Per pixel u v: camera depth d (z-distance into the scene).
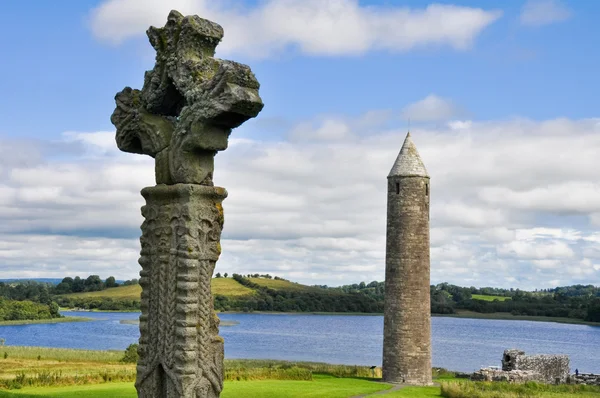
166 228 12.41
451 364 89.81
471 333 175.00
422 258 48.28
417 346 47.31
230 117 11.98
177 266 12.09
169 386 12.08
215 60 12.50
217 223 12.37
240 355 94.75
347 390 38.91
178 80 12.52
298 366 57.28
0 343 97.06
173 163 12.50
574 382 52.47
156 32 13.10
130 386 36.56
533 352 115.12
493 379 47.81
